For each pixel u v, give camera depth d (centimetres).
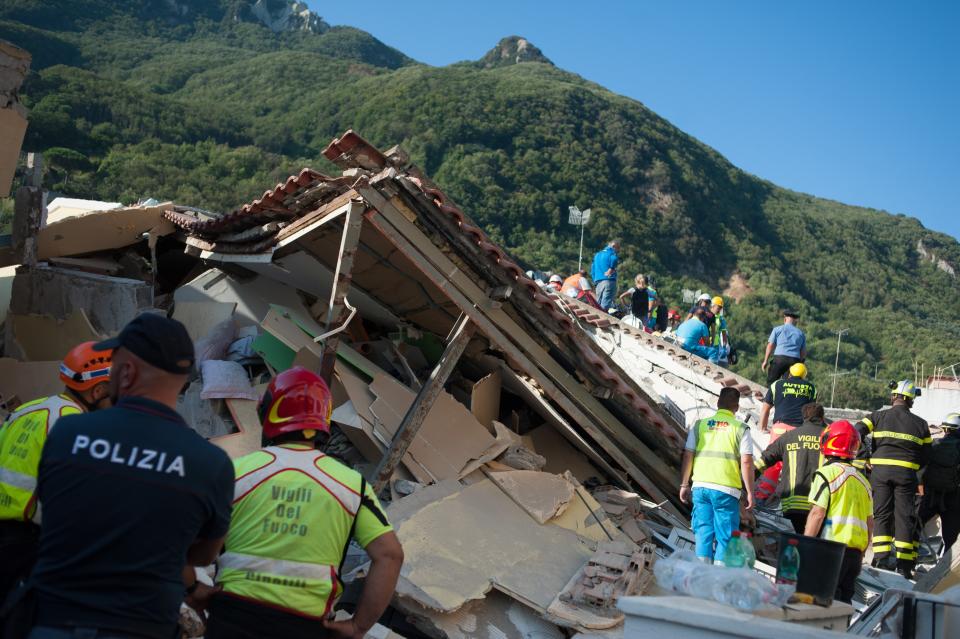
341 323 810
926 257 11181
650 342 1445
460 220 724
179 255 1245
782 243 10306
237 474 347
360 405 779
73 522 265
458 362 998
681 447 883
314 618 335
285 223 852
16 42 10944
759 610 402
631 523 836
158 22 15938
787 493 842
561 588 649
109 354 403
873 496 944
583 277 1802
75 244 1075
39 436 370
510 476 791
